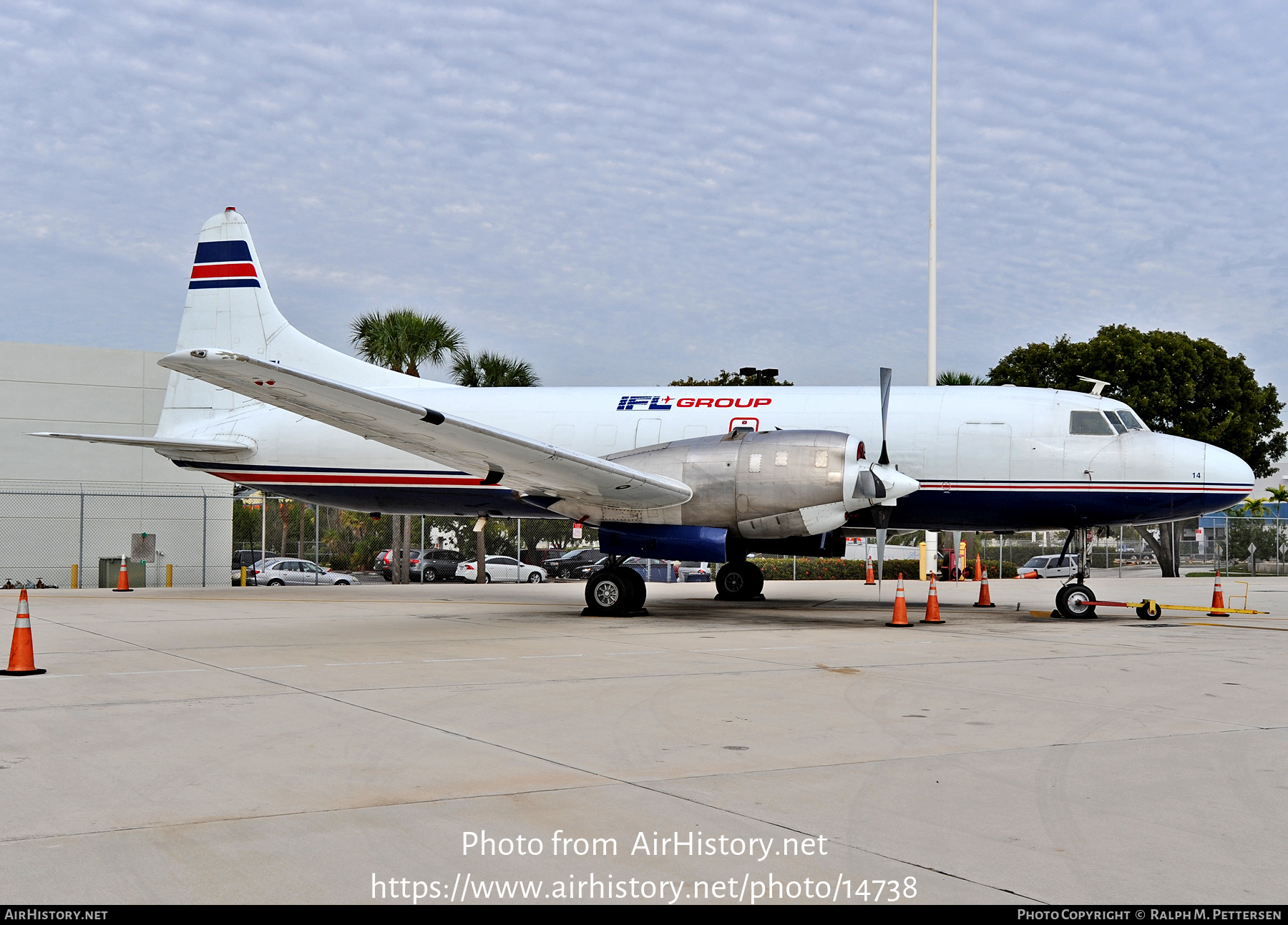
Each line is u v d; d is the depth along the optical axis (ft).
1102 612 57.52
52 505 85.81
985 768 17.51
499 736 20.04
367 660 32.04
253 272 63.62
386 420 41.29
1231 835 13.82
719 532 46.55
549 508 49.88
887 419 50.98
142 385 90.27
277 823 14.21
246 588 82.74
